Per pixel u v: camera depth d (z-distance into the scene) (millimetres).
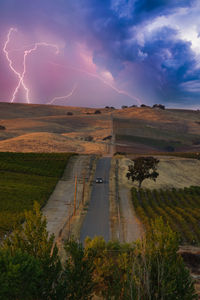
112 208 48500
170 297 8906
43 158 86938
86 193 59125
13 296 8492
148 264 8969
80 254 11031
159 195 64125
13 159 83250
